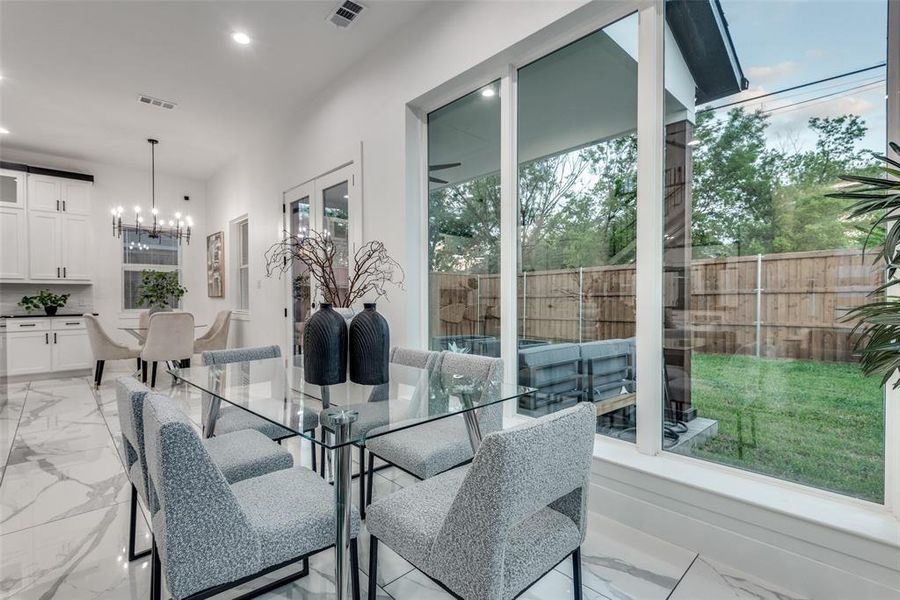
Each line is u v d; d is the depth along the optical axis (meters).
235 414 2.33
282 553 1.21
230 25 3.04
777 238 1.71
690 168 1.94
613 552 1.79
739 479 1.79
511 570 1.07
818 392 1.63
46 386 5.03
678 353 1.99
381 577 1.66
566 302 2.39
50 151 5.60
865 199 1.20
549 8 2.23
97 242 6.11
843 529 1.43
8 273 5.33
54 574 1.65
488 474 0.97
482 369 2.13
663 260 2.02
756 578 1.61
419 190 3.20
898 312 1.12
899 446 1.45
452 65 2.73
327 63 3.55
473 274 2.89
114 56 3.41
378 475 2.58
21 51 3.31
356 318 1.91
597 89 2.25
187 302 6.95
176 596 1.04
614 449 2.11
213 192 6.73
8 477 2.54
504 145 2.62
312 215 4.24
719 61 1.85
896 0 1.46
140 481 1.53
